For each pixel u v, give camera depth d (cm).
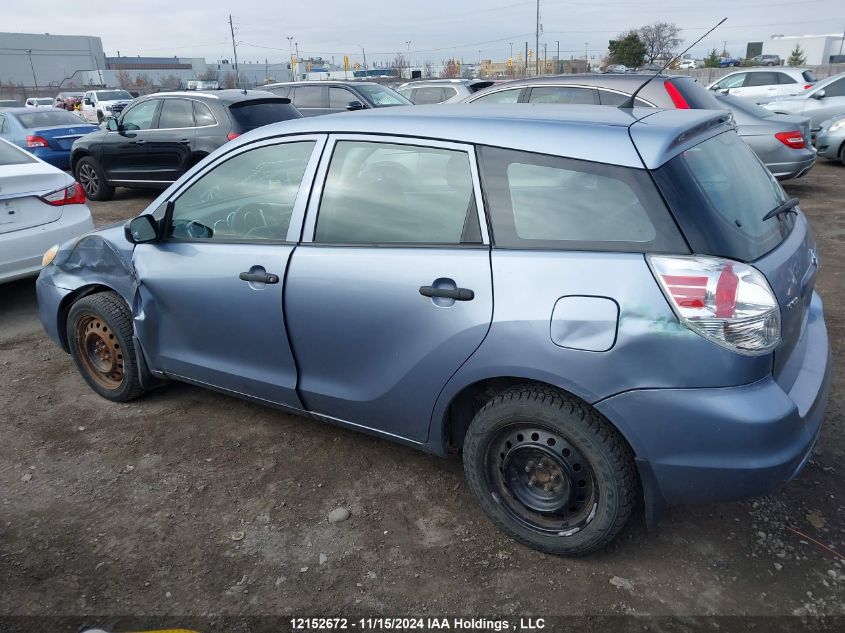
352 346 290
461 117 278
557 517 263
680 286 220
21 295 627
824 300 534
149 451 352
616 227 234
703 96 723
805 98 1425
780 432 223
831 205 898
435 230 269
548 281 238
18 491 319
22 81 8600
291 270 301
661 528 281
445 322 259
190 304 340
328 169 300
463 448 275
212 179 340
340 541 281
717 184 249
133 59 10562
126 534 288
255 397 343
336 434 364
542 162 249
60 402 408
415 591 254
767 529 278
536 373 241
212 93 971
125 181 1061
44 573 265
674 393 223
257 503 307
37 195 548
